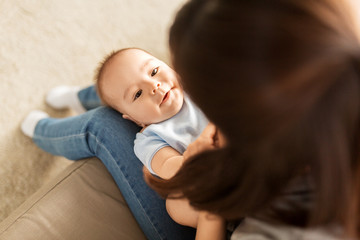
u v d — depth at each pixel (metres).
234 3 0.39
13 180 1.28
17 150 1.31
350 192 0.42
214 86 0.40
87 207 0.92
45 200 0.91
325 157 0.40
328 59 0.36
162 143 0.90
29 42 1.43
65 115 1.45
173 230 0.94
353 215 0.44
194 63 0.41
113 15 1.62
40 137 1.24
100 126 1.00
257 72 0.37
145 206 0.94
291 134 0.40
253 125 0.40
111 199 0.96
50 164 1.35
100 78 1.03
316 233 0.49
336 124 0.38
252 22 0.37
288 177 0.46
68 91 1.38
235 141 0.44
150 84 0.94
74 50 1.51
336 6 0.38
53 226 0.87
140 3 1.69
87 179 0.98
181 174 0.56
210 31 0.39
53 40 1.48
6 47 1.39
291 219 0.50
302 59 0.36
